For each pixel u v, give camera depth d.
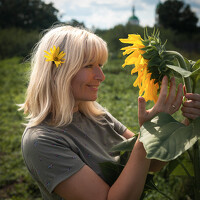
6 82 10.05
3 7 26.27
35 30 23.08
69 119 1.23
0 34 19.59
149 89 1.07
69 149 1.14
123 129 1.55
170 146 0.87
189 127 0.91
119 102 6.23
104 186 1.09
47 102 1.21
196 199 1.08
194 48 13.02
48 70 1.22
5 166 3.87
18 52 17.05
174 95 1.04
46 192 1.19
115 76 7.40
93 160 1.21
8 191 3.38
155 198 2.54
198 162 1.06
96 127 1.37
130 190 1.04
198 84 1.11
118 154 1.38
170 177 2.82
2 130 5.28
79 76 1.19
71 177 1.08
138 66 1.01
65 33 1.22
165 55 1.00
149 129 0.95
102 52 1.20
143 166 1.05
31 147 1.12
